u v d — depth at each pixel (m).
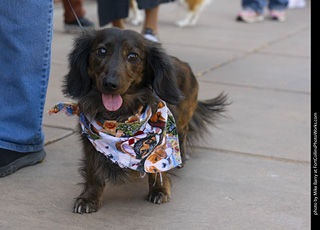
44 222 2.56
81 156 3.45
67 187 3.00
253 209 2.84
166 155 2.81
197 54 6.68
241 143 3.90
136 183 3.15
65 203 2.80
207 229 2.58
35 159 3.28
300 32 8.76
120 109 2.79
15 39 2.95
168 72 2.79
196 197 2.97
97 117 2.79
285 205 2.90
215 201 2.92
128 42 2.67
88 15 8.73
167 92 2.79
